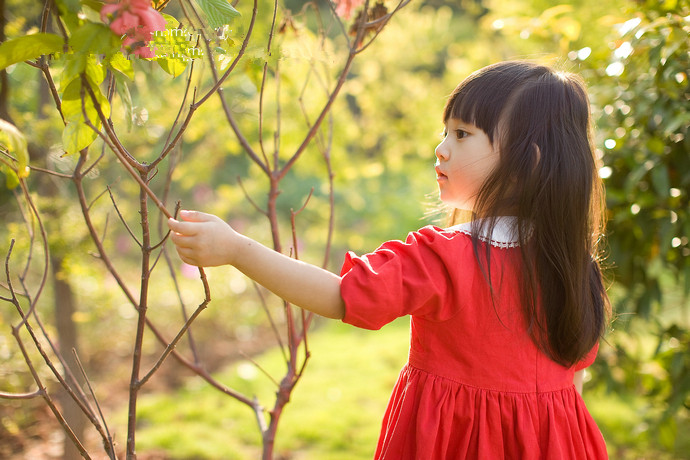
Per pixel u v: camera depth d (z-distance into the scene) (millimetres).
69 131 849
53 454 2666
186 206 5398
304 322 1314
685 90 1642
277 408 1331
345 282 900
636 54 1595
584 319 1048
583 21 2465
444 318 961
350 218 6102
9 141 861
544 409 1016
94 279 2475
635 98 1749
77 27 798
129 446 937
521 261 1000
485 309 974
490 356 982
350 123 3197
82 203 1195
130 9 727
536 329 1012
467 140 1024
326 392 3658
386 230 5789
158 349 4406
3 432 2830
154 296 4406
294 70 1977
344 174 3096
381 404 3465
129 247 4887
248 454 2877
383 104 4238
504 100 1014
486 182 1016
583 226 1039
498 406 984
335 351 4477
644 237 1827
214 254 851
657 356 2004
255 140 2559
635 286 2045
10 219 2377
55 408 951
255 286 1430
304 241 5984
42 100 2049
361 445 2945
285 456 2852
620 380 2490
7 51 762
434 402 988
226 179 5594
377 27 1273
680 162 1734
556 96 1037
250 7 1879
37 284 3154
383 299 888
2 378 2414
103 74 822
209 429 3141
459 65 4340
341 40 3531
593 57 1865
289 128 2594
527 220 1001
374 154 4293
